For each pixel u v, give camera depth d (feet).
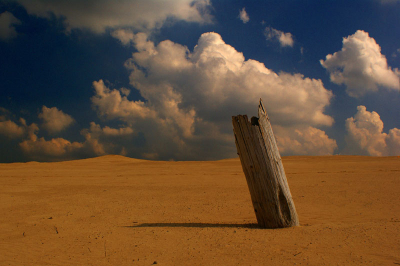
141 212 32.32
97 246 19.19
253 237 19.35
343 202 35.24
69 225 26.21
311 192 44.32
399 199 35.70
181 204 37.27
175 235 21.16
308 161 131.85
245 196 43.09
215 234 20.72
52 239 21.43
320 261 14.51
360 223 22.11
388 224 20.81
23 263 16.28
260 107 24.12
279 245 17.31
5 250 18.92
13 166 127.65
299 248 16.60
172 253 17.07
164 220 27.94
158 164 138.00
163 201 39.78
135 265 15.35
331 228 20.58
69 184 62.80
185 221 27.27
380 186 47.80
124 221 27.73
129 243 19.62
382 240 17.19
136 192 49.26
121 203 38.55
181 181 66.64
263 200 23.02
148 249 18.04
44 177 80.59
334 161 126.72
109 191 50.98
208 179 70.59
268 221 22.85
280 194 22.98
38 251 18.54
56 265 15.83
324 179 61.82
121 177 79.30
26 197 44.91
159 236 21.09
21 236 22.66
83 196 45.42
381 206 31.94
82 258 16.87
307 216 28.14
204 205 36.32
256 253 16.14
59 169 111.96
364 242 17.04
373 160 124.57
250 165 23.53
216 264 14.89
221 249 17.24
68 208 35.22
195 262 15.37
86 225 26.11
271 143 23.72
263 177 23.06
